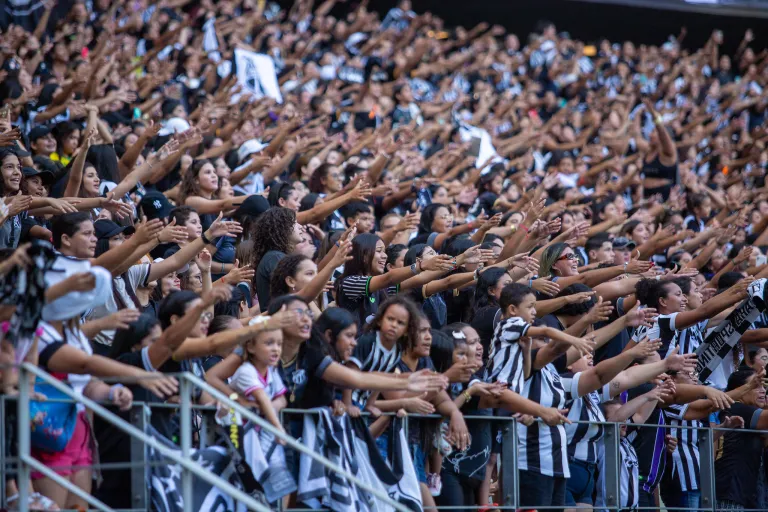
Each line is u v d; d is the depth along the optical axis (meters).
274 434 10.19
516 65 40.50
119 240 13.90
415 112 30.17
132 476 10.16
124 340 10.71
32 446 9.83
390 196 20.81
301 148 21.89
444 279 14.37
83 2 29.12
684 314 15.22
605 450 13.29
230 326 12.02
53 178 15.57
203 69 29.06
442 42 44.25
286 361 11.24
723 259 22.08
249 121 23.14
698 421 15.37
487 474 12.30
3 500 9.37
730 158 34.91
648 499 14.38
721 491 15.35
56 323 10.22
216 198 17.89
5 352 9.54
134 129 21.55
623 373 13.74
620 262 19.03
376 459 11.09
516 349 12.60
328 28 38.88
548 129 32.19
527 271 14.85
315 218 16.20
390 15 41.56
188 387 9.69
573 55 41.50
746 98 41.59
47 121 20.12
